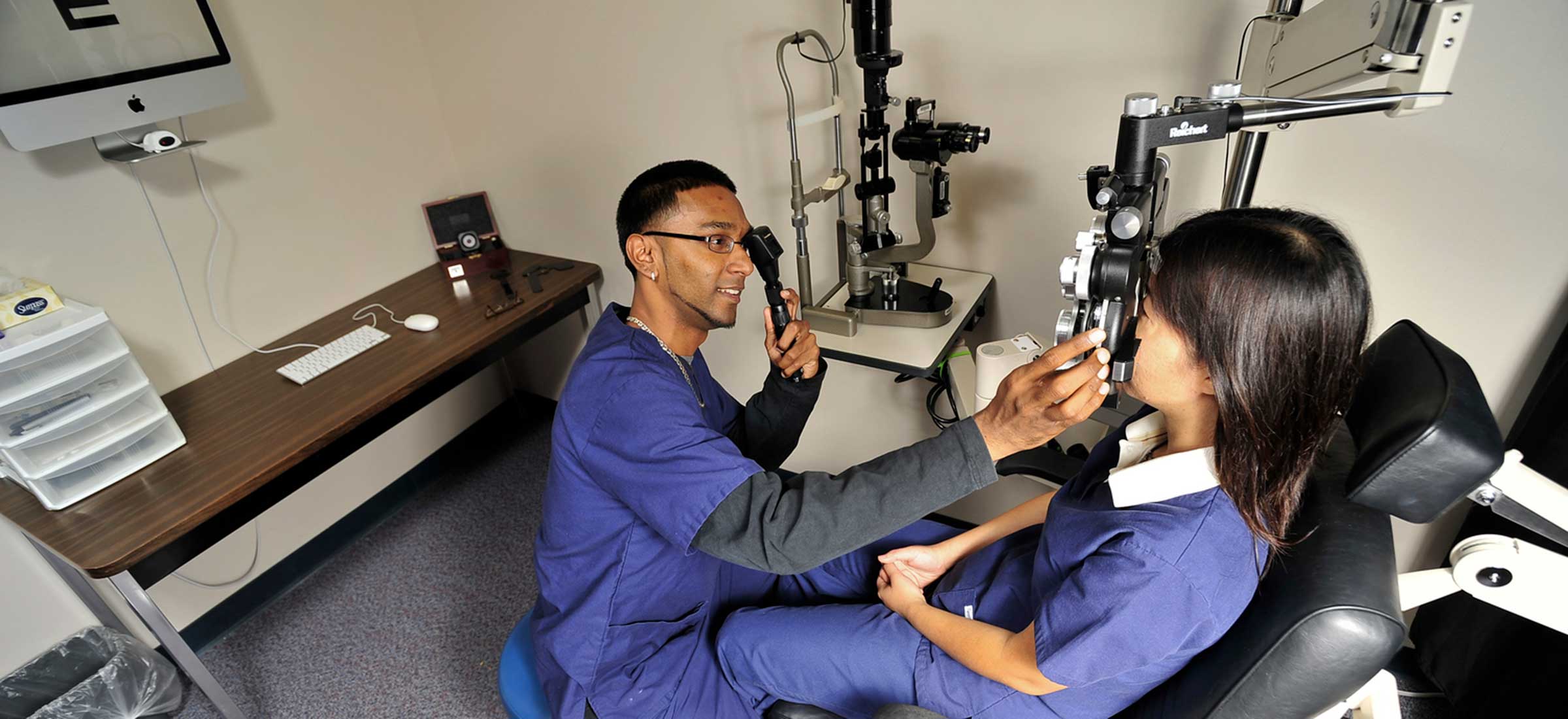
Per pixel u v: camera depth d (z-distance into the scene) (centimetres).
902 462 94
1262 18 103
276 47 180
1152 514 80
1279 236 69
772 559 96
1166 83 127
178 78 151
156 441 149
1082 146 139
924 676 104
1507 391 125
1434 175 115
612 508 113
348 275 208
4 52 129
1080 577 82
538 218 223
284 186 188
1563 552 121
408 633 192
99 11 139
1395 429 68
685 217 112
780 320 129
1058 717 97
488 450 258
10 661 160
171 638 141
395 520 230
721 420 142
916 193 143
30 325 133
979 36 140
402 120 211
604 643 118
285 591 208
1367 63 64
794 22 155
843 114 160
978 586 109
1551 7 99
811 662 112
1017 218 153
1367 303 69
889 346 144
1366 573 72
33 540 135
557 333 247
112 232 160
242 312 186
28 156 146
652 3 169
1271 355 68
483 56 202
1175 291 73
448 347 183
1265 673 74
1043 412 82
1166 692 86
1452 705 143
